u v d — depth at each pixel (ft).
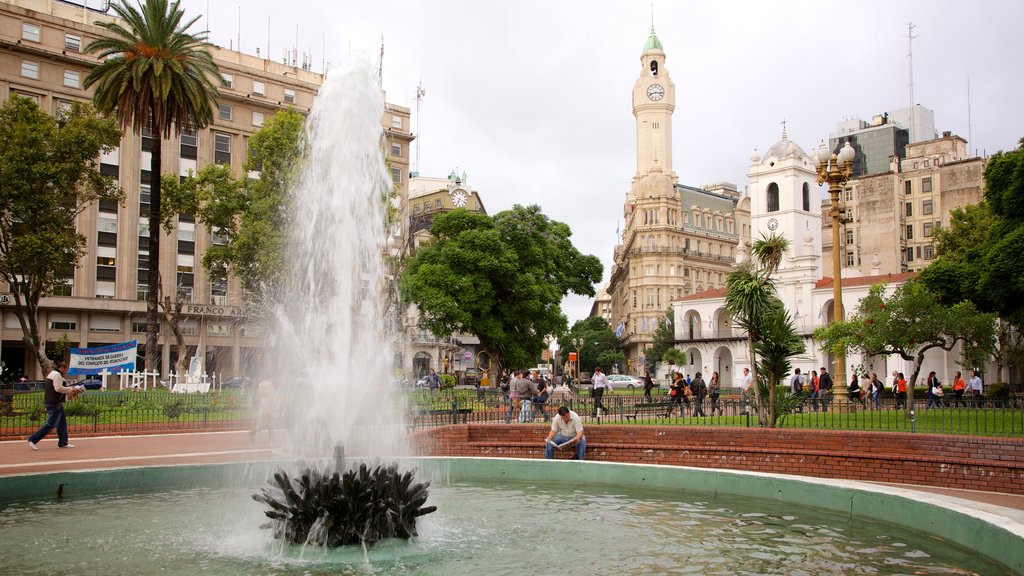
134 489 39.75
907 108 370.53
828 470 49.62
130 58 117.70
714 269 403.95
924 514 30.12
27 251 119.44
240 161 223.51
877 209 305.53
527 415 83.97
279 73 237.66
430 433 59.57
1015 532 24.30
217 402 90.58
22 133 119.24
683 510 35.47
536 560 26.45
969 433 51.96
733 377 248.11
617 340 387.34
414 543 28.84
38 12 191.01
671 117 429.38
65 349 191.72
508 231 167.22
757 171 263.29
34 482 37.35
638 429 57.72
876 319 91.35
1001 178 94.63
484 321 163.22
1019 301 88.84
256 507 35.37
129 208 203.00
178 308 150.20
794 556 26.86
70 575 24.16
